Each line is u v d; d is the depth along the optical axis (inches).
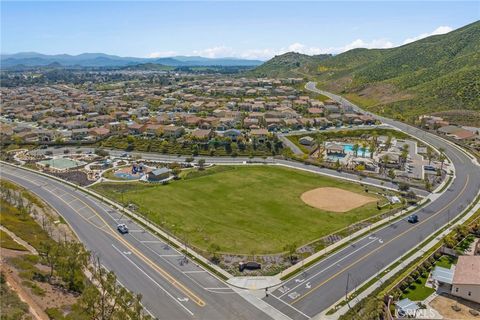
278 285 2913.4
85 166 6363.2
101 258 3292.3
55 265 2910.9
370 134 7859.3
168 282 2945.4
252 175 5605.3
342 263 3206.2
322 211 4293.8
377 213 4232.3
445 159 6250.0
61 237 3678.6
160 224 3978.8
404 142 7313.0
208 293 2812.5
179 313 2581.2
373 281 2942.9
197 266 3179.1
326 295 2780.5
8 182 5467.5
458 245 3425.2
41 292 2581.2
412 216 4013.3
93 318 2345.0
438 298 2701.8
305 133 7864.2
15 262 2910.9
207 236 3703.3
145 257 3319.4
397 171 5698.8
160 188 5123.0
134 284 2908.5
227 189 5027.1
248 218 4116.6
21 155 7165.4
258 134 7342.5
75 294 2691.9
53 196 4955.7
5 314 2161.7
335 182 5280.5
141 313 2519.7
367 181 5319.9
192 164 6254.9
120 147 7396.7
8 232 3619.6
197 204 4525.1
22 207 4252.0
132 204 4542.3
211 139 7332.7
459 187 5049.2
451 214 4190.5
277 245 3526.1
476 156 6363.2
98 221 4097.0
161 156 6840.6
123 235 3745.1
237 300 2731.3
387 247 3469.5
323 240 3609.7
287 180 5374.0
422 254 3329.2
